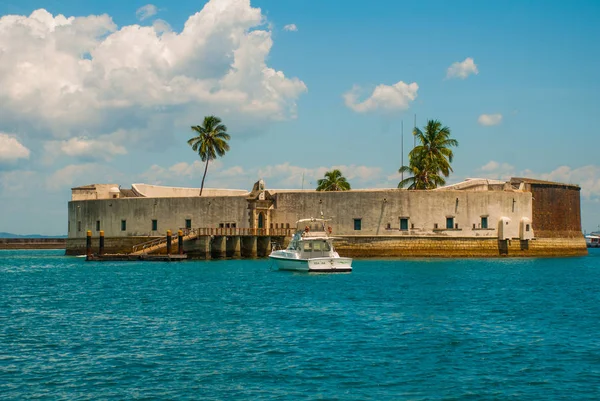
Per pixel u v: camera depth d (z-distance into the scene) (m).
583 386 21.98
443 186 93.88
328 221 83.50
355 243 82.44
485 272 63.97
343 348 27.12
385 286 50.00
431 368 24.08
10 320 34.41
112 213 91.88
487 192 83.19
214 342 28.33
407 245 81.56
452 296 43.97
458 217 82.25
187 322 33.34
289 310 37.31
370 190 83.50
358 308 38.06
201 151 98.88
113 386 21.98
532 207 88.62
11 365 24.55
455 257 81.88
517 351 26.70
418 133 91.56
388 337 29.36
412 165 91.19
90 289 49.56
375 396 20.94
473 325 32.47
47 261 86.81
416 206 81.69
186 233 85.44
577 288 49.66
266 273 62.75
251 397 20.86
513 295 44.81
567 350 26.92
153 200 89.19
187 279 57.03
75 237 97.56
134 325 32.56
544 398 20.80
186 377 22.95
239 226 85.50
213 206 86.81
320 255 64.50
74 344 28.03
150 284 52.97
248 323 32.97
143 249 84.50
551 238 89.81
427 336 29.61
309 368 24.06
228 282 53.88
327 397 20.84
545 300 42.28
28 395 21.08
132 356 25.84
